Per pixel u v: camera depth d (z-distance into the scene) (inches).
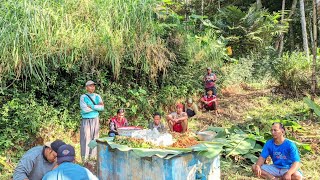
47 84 293.7
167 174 175.8
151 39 349.1
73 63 308.7
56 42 297.7
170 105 386.0
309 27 773.9
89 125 249.6
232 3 776.3
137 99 355.9
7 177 233.0
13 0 290.0
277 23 639.1
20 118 275.9
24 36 277.4
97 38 316.5
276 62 517.7
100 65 329.7
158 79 384.5
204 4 776.3
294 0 710.5
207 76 406.9
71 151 131.5
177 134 220.4
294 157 191.2
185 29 432.5
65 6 311.3
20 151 271.3
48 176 125.2
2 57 273.0
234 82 499.2
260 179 217.5
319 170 234.5
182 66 402.6
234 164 244.7
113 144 197.5
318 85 446.9
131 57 343.9
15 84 283.9
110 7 329.4
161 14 388.2
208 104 389.4
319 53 550.0
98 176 210.1
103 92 333.1
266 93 460.4
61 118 300.7
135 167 189.2
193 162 185.5
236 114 394.0
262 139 262.8
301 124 341.4
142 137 205.6
